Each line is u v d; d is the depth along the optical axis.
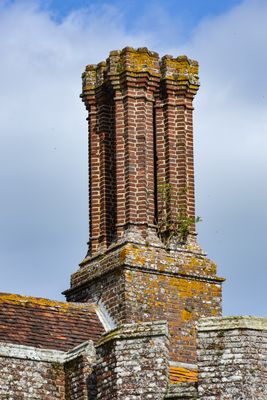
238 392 46.31
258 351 46.78
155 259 54.56
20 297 53.47
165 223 55.84
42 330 52.34
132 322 53.41
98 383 48.69
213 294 55.25
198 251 55.59
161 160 56.66
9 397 48.84
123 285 53.81
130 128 56.22
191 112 57.38
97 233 56.47
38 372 49.69
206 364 46.88
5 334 51.34
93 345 49.81
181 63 57.44
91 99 57.62
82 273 55.97
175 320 54.12
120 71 56.75
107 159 57.00
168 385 47.38
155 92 57.06
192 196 56.56
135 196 55.72
